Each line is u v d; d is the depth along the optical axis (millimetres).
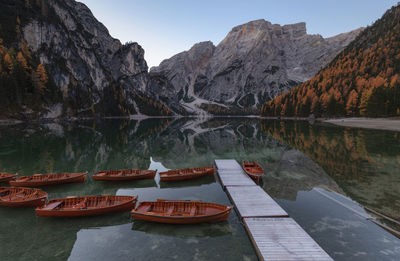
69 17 165375
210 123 133125
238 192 18188
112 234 12688
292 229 12367
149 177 22125
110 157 34531
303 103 142500
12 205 15469
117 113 184125
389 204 16281
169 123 131875
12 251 11203
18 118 86812
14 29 113375
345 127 74938
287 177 23438
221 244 11695
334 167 26859
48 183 20219
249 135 64312
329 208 15742
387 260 10188
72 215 14016
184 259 10484
